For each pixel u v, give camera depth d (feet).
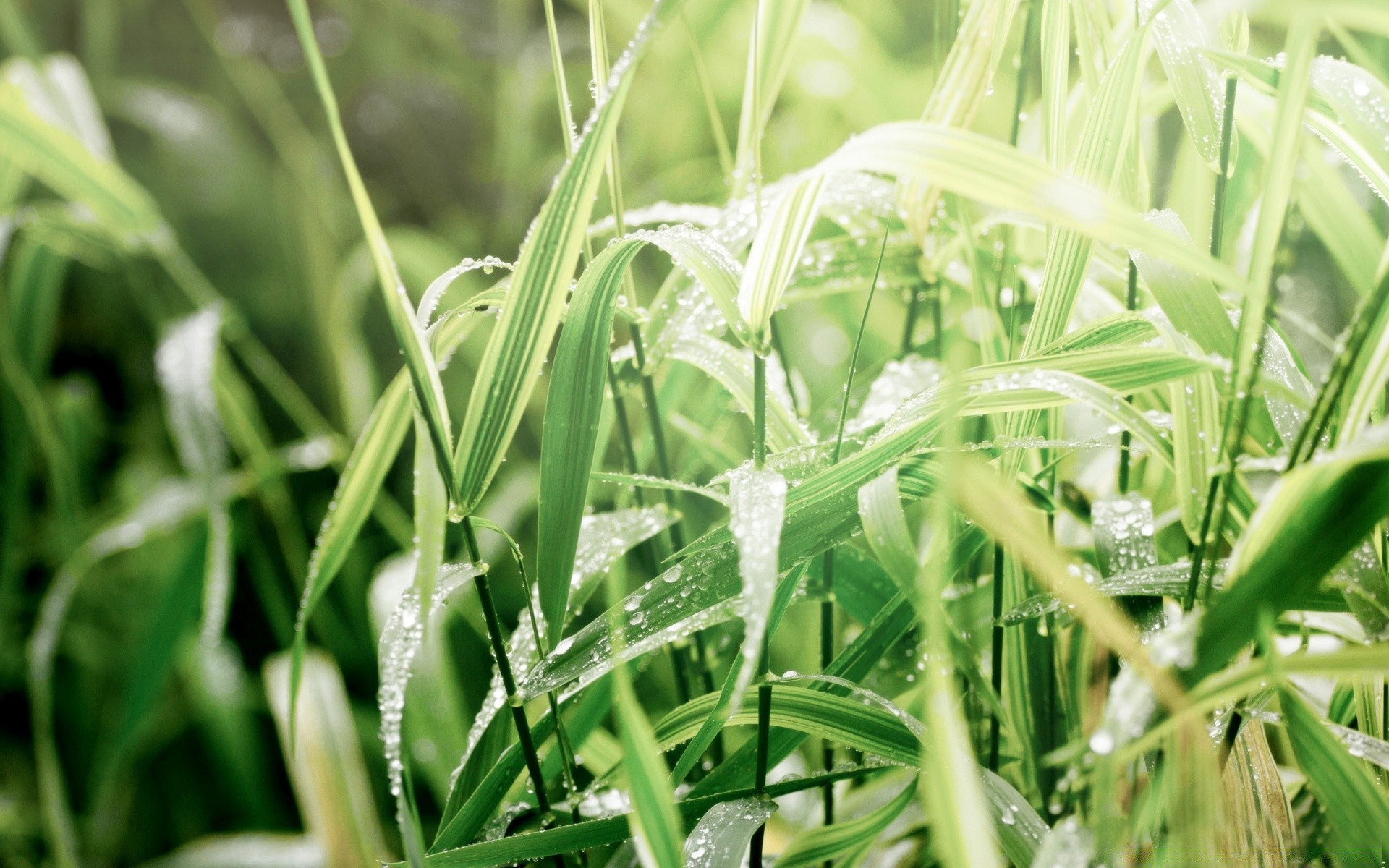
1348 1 2.06
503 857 2.35
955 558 2.49
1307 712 2.20
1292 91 2.14
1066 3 2.42
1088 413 3.02
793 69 4.72
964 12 2.72
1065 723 2.67
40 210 3.97
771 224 2.20
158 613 4.09
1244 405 2.20
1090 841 2.14
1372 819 2.18
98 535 3.96
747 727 2.98
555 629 2.41
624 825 2.35
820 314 4.70
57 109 4.37
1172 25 2.49
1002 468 2.47
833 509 2.36
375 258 2.21
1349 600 2.29
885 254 2.79
